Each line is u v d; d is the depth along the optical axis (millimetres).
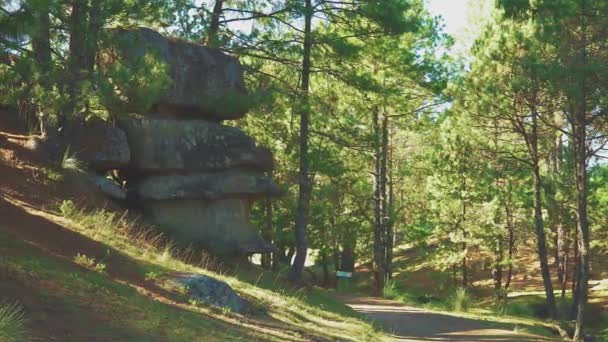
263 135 24344
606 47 21500
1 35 9953
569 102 22625
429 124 32594
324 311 16266
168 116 17984
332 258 53688
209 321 10273
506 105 25156
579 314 23516
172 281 11797
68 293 8500
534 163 27906
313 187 33656
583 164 23688
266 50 20797
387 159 41438
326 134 21578
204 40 20062
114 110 13242
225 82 18719
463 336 17781
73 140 15844
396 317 20797
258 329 11086
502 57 23562
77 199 14789
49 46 12953
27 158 15047
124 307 8953
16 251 9531
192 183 17266
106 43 13164
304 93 20641
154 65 13312
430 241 54469
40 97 12234
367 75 21125
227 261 17422
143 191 16906
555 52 22375
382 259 37062
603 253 42406
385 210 35781
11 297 7488
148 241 15023
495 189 34688
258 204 33625
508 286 40875
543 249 28594
